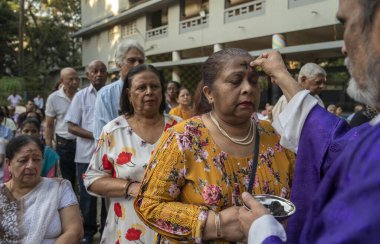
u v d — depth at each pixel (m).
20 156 2.56
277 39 11.01
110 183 2.40
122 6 19.50
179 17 15.26
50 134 5.05
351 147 0.83
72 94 5.01
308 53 10.54
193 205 1.52
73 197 2.74
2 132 4.81
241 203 1.53
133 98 2.58
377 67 0.87
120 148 2.49
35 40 31.52
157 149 1.64
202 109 1.98
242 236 1.40
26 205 2.58
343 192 0.77
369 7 0.87
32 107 9.41
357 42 0.92
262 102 9.99
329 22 9.52
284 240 1.12
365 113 2.23
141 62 3.40
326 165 1.38
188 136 1.58
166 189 1.56
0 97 23.31
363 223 0.69
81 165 4.27
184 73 15.92
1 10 28.11
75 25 33.66
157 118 2.66
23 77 25.62
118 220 2.42
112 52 21.09
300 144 1.46
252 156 1.61
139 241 2.33
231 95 1.55
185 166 1.54
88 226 4.20
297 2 10.33
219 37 13.31
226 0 13.10
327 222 0.77
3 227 2.50
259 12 11.64
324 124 1.42
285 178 1.63
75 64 35.38
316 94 4.09
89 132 4.23
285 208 1.34
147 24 17.44
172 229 1.51
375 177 0.71
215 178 1.53
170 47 15.84
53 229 2.60
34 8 31.59
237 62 1.56
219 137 1.61
